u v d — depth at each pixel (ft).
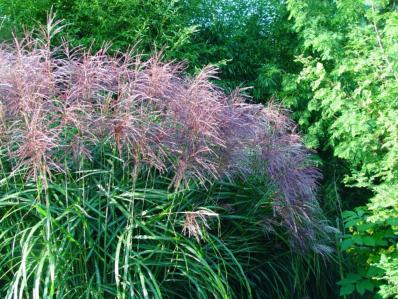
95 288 10.80
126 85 11.94
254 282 14.28
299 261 15.23
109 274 11.24
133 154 11.84
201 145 11.88
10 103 11.60
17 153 11.48
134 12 22.43
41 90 11.85
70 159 12.23
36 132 10.37
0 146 11.50
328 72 24.32
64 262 10.59
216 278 10.91
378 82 16.96
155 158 11.40
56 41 21.24
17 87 11.34
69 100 11.83
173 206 11.87
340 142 21.85
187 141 11.78
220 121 12.60
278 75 25.71
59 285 10.38
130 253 11.17
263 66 25.41
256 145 14.37
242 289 13.25
